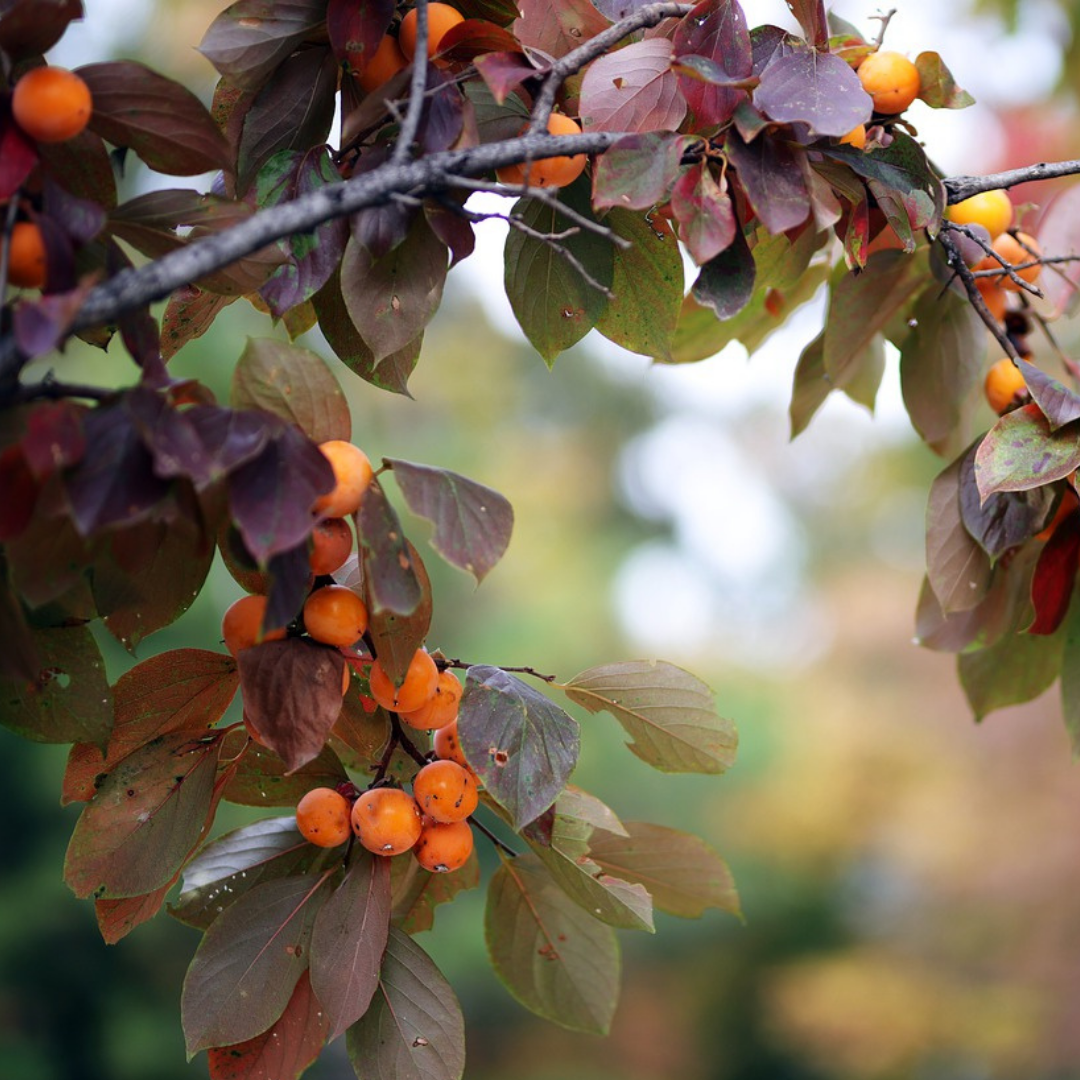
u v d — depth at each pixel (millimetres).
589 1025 1183
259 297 1186
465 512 1055
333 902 1083
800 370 1312
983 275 1181
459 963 4938
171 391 1008
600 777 6051
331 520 1062
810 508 9422
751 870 6469
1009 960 4770
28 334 968
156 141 1058
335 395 1048
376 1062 1090
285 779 1137
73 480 987
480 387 6734
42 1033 4199
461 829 1105
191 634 3721
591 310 1167
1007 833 4637
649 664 1129
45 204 1023
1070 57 2807
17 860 4164
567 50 1159
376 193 1032
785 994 5613
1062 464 1133
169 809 1104
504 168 1124
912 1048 5020
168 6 4188
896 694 5672
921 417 1298
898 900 6375
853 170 1111
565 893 1125
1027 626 1238
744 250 1100
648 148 1081
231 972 1086
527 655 5922
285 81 1126
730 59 1113
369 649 1094
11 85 1026
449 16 1112
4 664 1015
